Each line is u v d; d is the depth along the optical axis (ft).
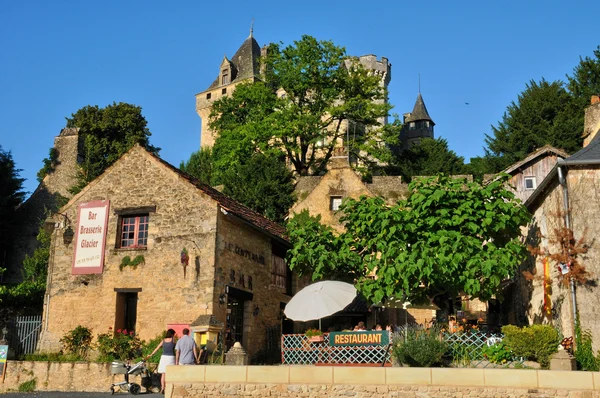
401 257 54.49
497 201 55.77
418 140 284.61
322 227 65.51
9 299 76.33
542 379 38.83
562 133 143.13
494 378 39.34
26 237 136.15
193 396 42.68
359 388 40.68
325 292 56.54
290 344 53.62
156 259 65.10
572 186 53.98
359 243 62.13
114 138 156.46
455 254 53.52
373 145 150.51
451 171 168.96
